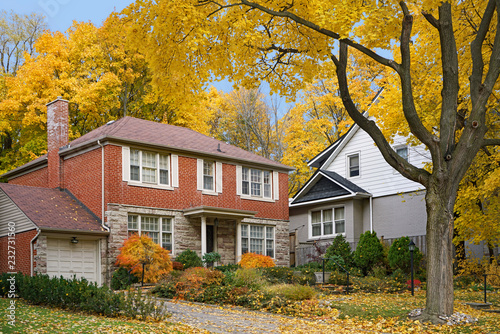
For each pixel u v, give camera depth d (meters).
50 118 26.81
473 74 13.67
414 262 23.16
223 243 27.19
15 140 36.94
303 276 21.03
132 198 23.86
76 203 24.64
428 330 12.00
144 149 24.69
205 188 27.02
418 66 18.72
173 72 14.63
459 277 22.08
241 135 45.66
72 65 35.22
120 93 36.84
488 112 18.06
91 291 13.76
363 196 29.23
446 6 13.39
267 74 15.80
